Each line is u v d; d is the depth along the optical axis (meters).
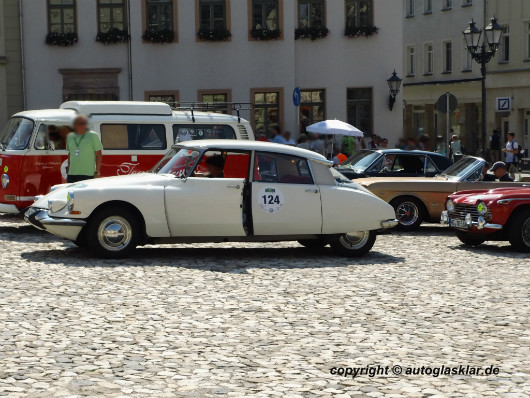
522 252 19.56
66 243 19.80
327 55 45.38
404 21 77.38
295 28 45.28
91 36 44.06
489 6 67.19
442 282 15.11
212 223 17.16
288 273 15.84
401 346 10.45
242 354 9.98
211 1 44.53
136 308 12.45
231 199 17.19
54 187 18.05
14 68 43.78
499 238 19.83
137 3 44.06
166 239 17.19
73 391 8.50
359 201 17.84
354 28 45.12
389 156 26.06
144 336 10.79
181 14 44.34
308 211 17.55
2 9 43.53
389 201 24.00
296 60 45.31
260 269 16.23
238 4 44.47
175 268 16.09
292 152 17.70
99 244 17.03
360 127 45.81
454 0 70.69
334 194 17.70
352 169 26.19
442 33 72.19
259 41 44.72
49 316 11.85
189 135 23.30
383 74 45.69
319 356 9.95
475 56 35.09
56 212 17.03
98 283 14.41
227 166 17.52
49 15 43.91
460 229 20.41
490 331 11.30
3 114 43.75
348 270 16.36
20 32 43.62
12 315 11.88
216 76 44.69
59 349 10.11
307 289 14.19
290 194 17.47
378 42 45.56
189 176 17.22
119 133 22.81
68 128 22.30
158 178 17.27
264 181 17.44
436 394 8.55
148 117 23.05
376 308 12.70
